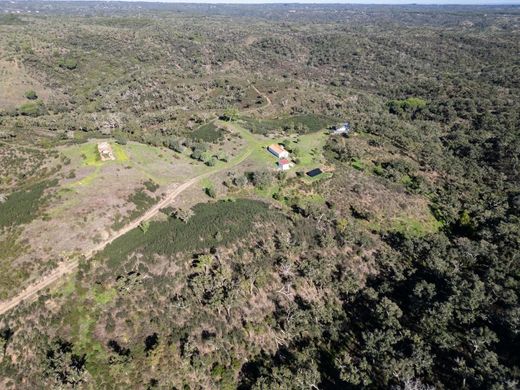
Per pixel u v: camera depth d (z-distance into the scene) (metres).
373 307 72.25
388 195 105.88
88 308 61.94
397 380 57.34
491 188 121.00
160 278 68.56
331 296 74.81
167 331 62.12
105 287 65.12
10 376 53.53
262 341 64.81
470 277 75.25
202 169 107.00
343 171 113.44
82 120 151.50
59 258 67.75
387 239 91.88
